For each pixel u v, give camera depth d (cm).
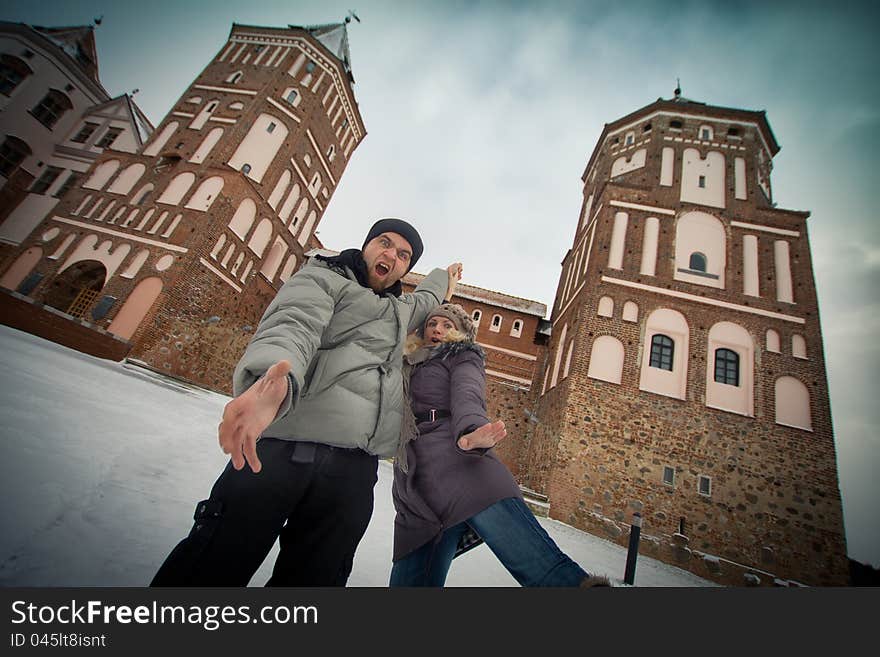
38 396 349
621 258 1460
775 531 1028
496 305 2061
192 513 233
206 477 323
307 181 2273
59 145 2291
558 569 133
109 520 186
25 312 1072
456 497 146
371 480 142
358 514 131
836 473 1077
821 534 1016
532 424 1630
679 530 1048
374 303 152
